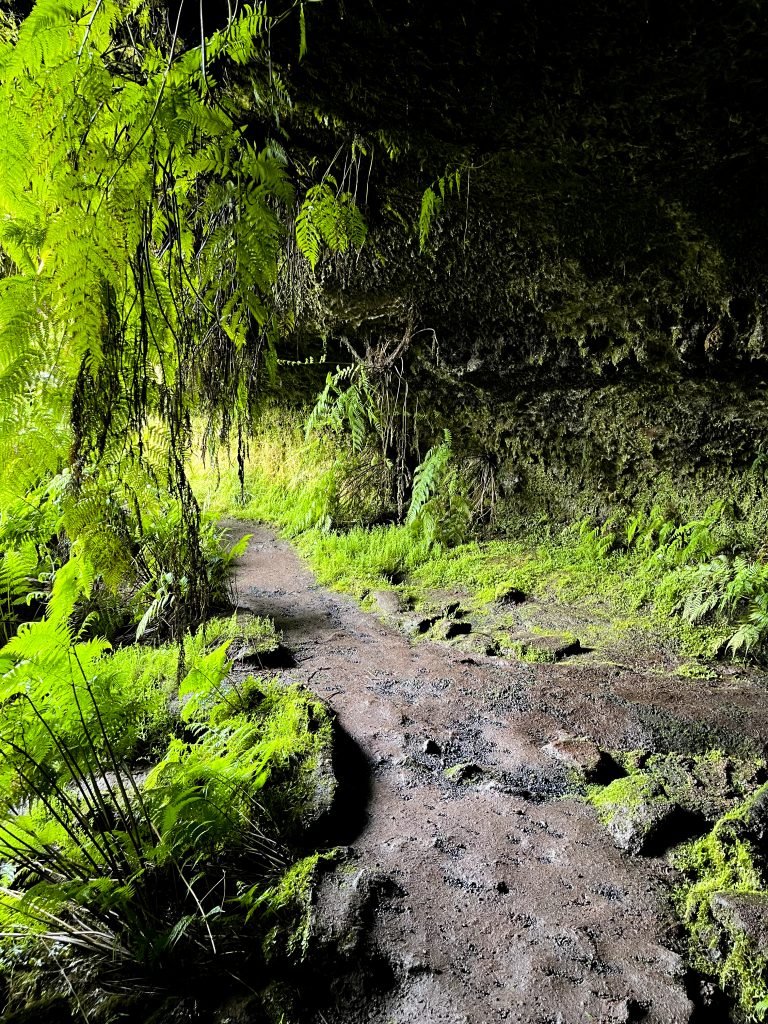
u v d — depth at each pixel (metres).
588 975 2.31
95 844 2.63
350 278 6.08
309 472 10.10
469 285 5.99
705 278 4.95
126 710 2.91
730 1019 2.19
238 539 8.99
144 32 1.70
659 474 6.93
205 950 2.49
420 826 3.15
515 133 3.78
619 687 4.54
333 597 6.80
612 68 3.17
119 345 1.31
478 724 4.11
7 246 1.18
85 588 2.81
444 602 6.48
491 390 7.61
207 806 2.62
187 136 1.21
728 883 2.66
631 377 6.45
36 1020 2.32
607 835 3.07
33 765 2.57
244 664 4.88
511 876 2.80
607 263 5.12
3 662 2.62
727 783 3.36
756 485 6.20
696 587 5.75
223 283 1.43
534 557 7.36
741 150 3.71
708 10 2.77
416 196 4.63
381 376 8.21
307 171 4.22
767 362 5.44
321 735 3.68
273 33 3.10
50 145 1.14
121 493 1.56
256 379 1.77
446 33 3.05
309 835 3.04
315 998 2.31
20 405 1.21
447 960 2.39
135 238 1.19
